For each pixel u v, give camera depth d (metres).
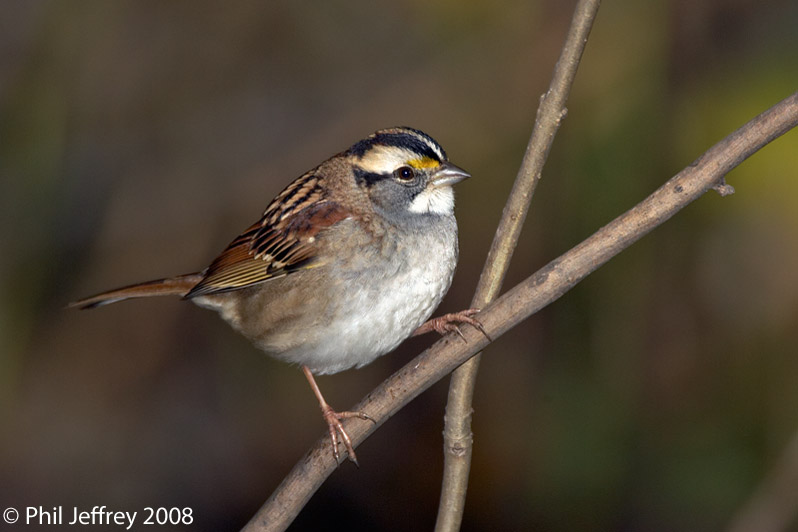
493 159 11.62
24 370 12.59
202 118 13.21
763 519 9.14
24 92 12.07
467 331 6.19
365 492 13.20
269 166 12.91
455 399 6.43
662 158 9.88
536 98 11.44
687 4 10.05
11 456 12.82
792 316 10.16
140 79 13.16
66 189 12.62
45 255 12.15
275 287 8.12
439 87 11.96
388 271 7.90
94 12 12.55
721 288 10.23
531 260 11.27
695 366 10.45
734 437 10.55
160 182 12.99
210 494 13.02
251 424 13.42
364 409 6.59
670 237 10.18
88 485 12.88
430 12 11.57
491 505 12.14
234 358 13.41
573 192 10.26
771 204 9.05
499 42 11.63
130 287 8.88
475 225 11.76
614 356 10.47
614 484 10.66
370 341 8.04
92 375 13.19
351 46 13.09
